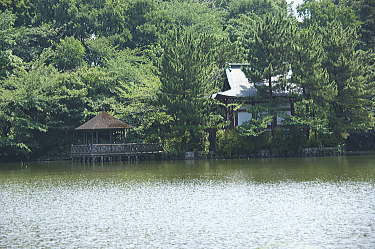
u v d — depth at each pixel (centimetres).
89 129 6162
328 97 6181
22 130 6594
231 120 6500
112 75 7394
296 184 3931
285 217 2862
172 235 2575
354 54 6531
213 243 2420
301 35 6438
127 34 8844
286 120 6312
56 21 8588
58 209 3256
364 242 2366
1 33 7156
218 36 8250
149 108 6650
